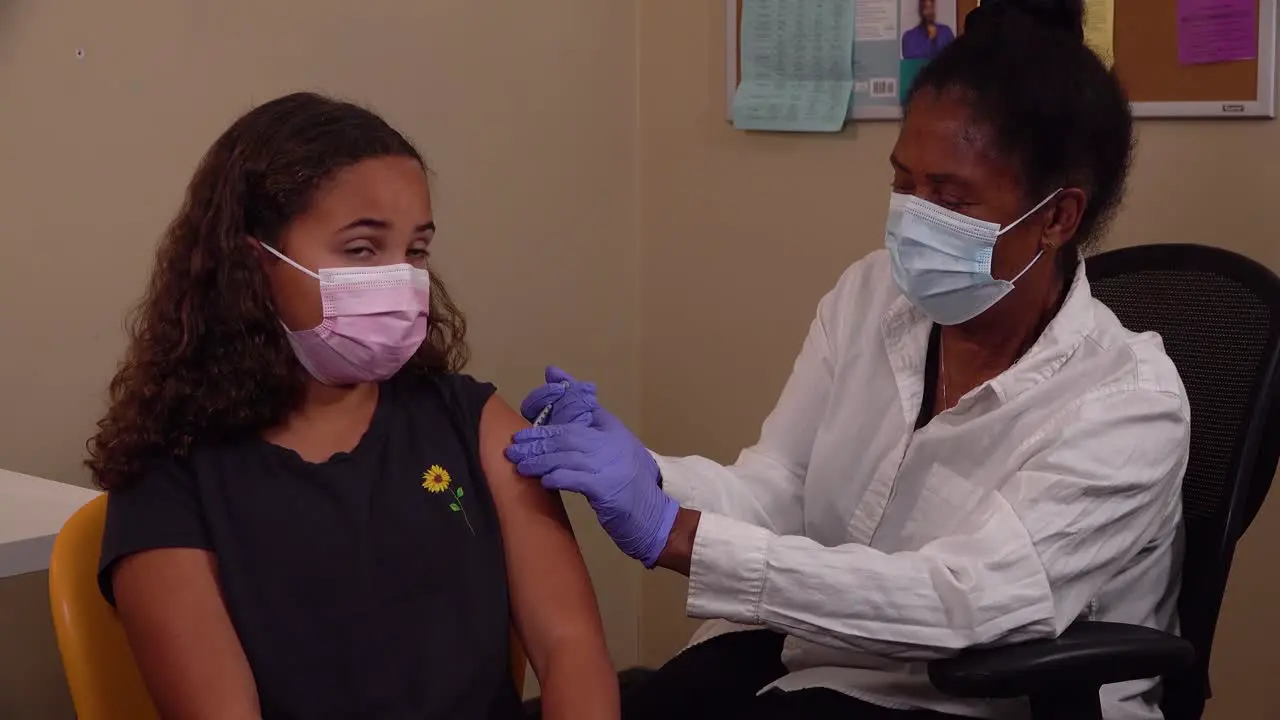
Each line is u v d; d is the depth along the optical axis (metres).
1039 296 1.52
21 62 1.89
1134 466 1.38
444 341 1.43
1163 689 1.53
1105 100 1.43
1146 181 2.23
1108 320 1.52
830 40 2.54
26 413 1.96
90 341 2.02
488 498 1.31
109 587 1.21
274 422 1.26
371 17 2.33
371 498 1.24
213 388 1.23
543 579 1.30
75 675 1.24
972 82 1.42
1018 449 1.46
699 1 2.75
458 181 2.52
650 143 2.89
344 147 1.22
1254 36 2.07
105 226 2.02
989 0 1.51
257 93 2.19
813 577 1.37
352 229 1.21
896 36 2.46
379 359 1.24
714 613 1.42
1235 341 1.54
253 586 1.19
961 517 1.50
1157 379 1.43
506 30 2.57
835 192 2.60
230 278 1.23
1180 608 1.51
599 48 2.78
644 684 1.63
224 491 1.22
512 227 2.64
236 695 1.15
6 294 1.92
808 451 1.75
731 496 1.69
